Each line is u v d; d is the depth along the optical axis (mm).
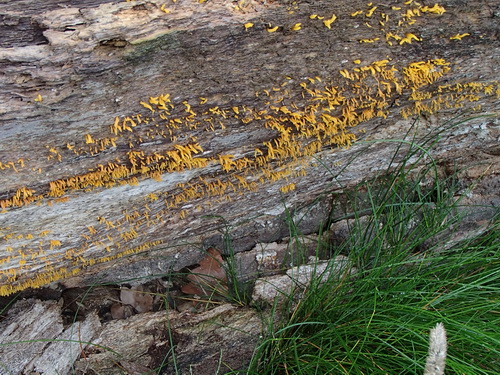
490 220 1092
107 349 946
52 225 945
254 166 1009
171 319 1009
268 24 867
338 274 1004
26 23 803
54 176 893
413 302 974
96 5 810
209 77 883
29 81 817
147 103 874
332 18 879
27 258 970
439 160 1136
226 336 994
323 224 1141
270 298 1036
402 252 1011
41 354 955
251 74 898
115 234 1007
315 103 954
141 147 911
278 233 1137
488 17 925
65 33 808
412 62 954
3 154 848
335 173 1080
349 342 920
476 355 894
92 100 851
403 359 874
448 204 1100
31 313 1002
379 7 886
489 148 1131
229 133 946
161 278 1119
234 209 1071
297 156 1019
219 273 1108
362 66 937
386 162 1094
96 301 1081
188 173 969
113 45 827
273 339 925
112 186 935
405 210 1104
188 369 964
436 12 905
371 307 945
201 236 1104
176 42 845
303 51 900
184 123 911
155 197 982
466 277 979
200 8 837
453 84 998
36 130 845
